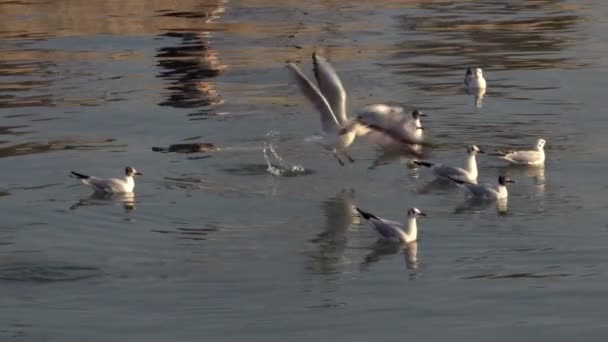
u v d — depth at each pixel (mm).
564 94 33719
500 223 22875
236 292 19625
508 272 20297
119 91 34938
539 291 19438
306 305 19047
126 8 48906
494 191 24422
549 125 30250
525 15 47438
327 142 19047
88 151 28328
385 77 36281
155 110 32531
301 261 21031
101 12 48125
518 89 34531
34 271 20516
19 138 29594
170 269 20656
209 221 23234
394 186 25516
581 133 29438
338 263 20922
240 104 33156
